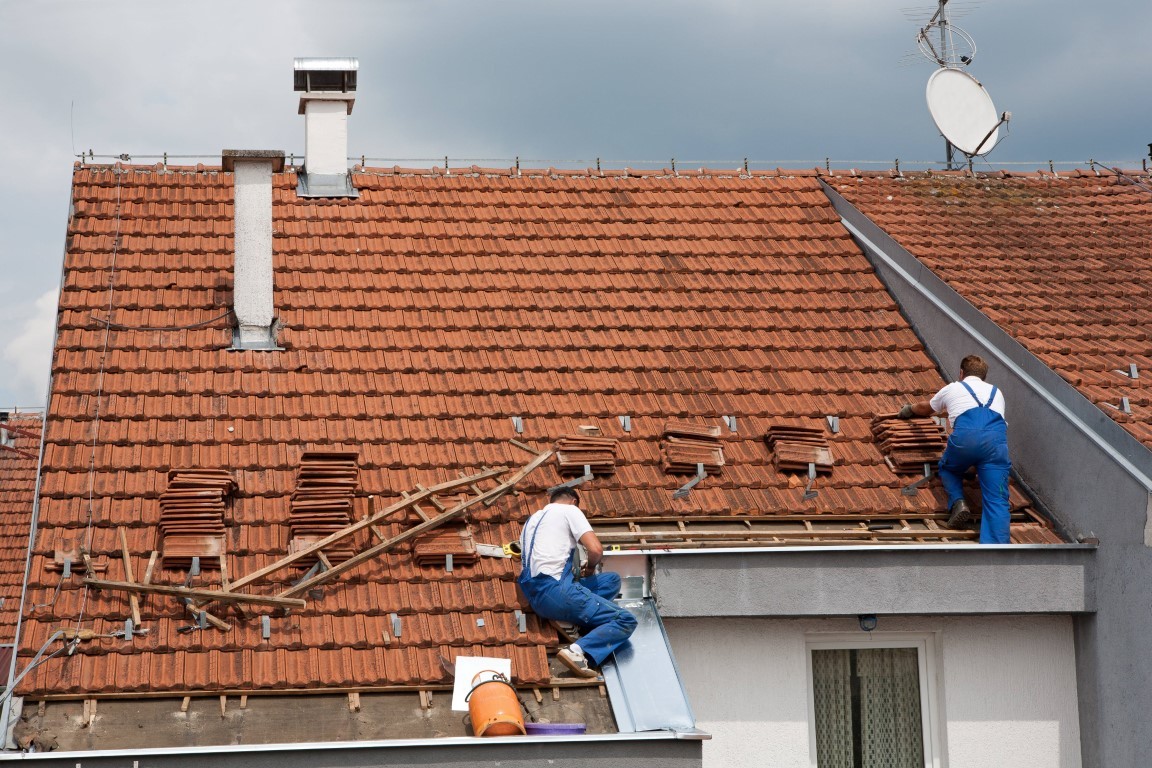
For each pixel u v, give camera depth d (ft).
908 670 59.11
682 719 48.70
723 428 65.16
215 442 60.34
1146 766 53.62
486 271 74.13
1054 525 60.75
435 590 54.39
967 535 60.49
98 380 62.59
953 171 89.51
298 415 62.64
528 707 50.14
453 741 45.37
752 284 75.87
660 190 84.53
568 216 80.38
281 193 78.33
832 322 73.61
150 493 56.80
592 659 51.80
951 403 61.21
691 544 57.67
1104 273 74.69
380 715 49.16
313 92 80.64
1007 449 59.67
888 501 61.87
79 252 70.54
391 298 71.05
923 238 77.20
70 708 47.83
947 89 90.48
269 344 66.74
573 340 69.92
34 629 50.16
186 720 48.06
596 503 59.62
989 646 58.49
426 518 56.75
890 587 55.52
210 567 53.93
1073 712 58.39
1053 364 62.28
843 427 66.23
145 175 77.77
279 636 51.26
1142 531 54.44
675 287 74.79
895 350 72.08
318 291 70.69
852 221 82.02
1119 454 56.34
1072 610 56.80
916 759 58.34
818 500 61.16
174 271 70.49
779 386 68.28
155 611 51.52
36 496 55.98
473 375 66.74
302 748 44.62
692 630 56.34
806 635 57.98
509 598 54.44
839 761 57.98
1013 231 80.07
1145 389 61.31
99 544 54.19
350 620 52.60
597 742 46.11
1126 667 55.06
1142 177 90.22
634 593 54.90
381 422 63.10
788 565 55.06
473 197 81.10
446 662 50.96
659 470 62.23
